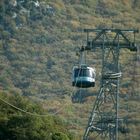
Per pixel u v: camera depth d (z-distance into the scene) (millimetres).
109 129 103625
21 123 101438
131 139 103438
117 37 102188
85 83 105250
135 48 102625
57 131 107688
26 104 107875
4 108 104500
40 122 103500
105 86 104062
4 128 100562
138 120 106688
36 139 101438
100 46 103250
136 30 102500
